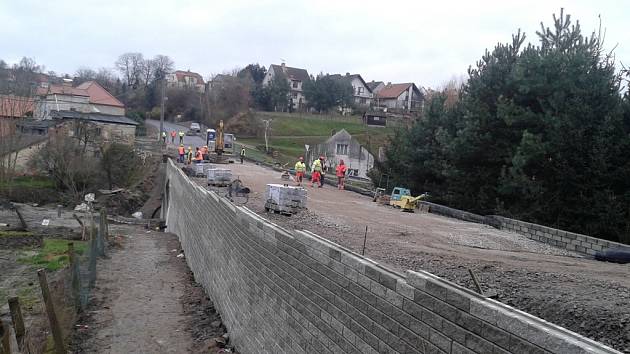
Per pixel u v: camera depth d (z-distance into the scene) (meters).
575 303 8.27
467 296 4.64
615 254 15.77
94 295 16.91
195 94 117.75
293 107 119.69
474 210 27.45
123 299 16.59
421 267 11.45
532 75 24.83
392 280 5.74
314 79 118.88
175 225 32.09
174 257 24.25
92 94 89.75
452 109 31.38
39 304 16.62
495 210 25.05
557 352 3.71
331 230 16.59
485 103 27.19
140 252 25.52
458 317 4.71
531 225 20.44
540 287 9.77
